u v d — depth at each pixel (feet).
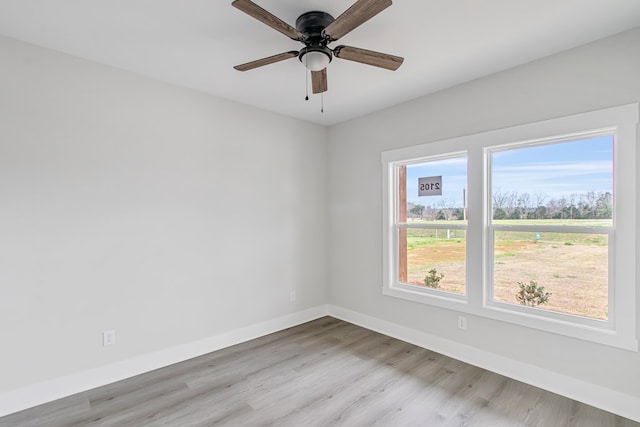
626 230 6.82
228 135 10.75
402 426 6.61
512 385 8.12
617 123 6.89
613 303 7.13
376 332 11.91
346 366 9.20
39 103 7.40
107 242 8.32
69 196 7.78
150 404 7.39
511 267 8.82
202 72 8.77
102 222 8.25
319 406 7.32
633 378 6.73
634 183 6.72
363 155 12.42
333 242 13.73
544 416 6.88
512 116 8.46
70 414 7.00
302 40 6.19
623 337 6.82
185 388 8.07
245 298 11.18
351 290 12.99
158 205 9.21
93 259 8.11
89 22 6.48
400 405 7.34
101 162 8.24
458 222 10.02
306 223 13.14
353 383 8.29
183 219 9.70
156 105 9.18
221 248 10.56
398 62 6.76
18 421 6.76
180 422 6.78
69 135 7.78
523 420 6.75
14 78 7.11
